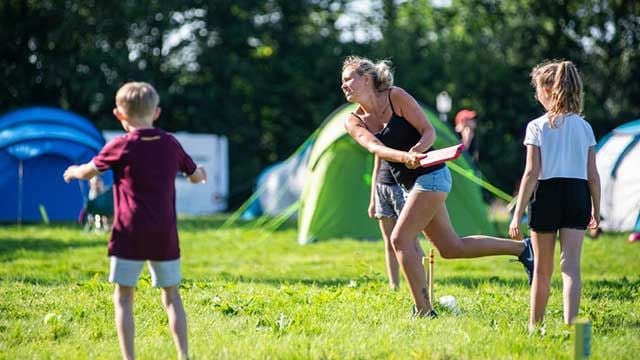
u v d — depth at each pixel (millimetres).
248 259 24547
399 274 17906
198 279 18828
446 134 30250
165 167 9984
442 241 13688
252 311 13781
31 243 28922
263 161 73625
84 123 41750
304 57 72625
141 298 14812
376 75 13234
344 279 18984
